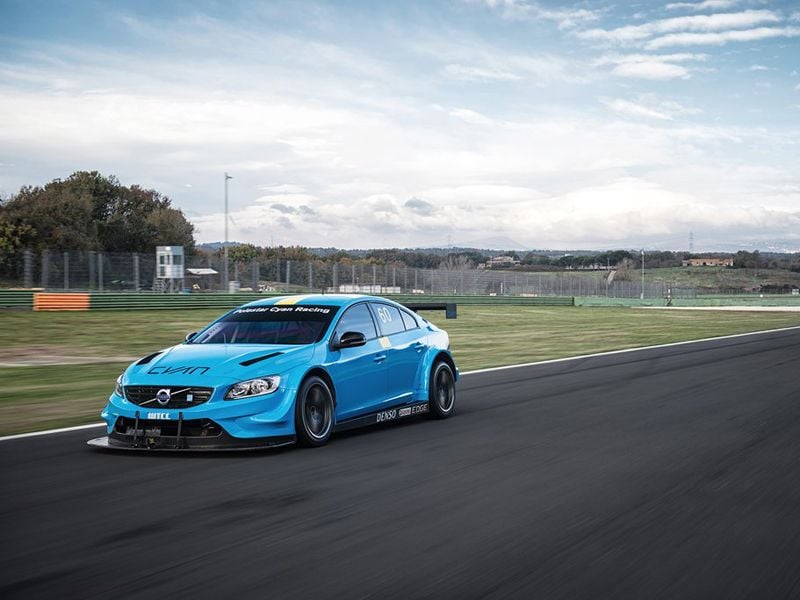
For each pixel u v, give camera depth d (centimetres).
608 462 659
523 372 1450
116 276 4066
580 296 7256
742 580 375
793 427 841
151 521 478
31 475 611
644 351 1986
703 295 9688
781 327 3378
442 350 930
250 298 4250
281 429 702
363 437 791
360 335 778
